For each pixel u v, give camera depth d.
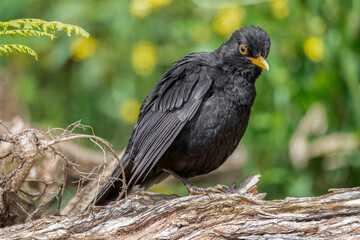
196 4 13.37
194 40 13.39
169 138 8.17
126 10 13.51
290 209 7.09
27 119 12.66
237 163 13.37
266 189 12.58
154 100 8.55
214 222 7.17
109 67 13.94
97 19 13.66
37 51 14.19
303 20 12.37
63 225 7.24
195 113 8.23
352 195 7.09
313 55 11.99
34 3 13.99
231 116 8.34
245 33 8.53
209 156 8.46
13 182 7.35
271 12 12.45
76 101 14.30
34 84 14.27
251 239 7.05
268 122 12.41
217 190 8.30
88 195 8.68
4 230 7.21
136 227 7.27
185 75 8.48
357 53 12.01
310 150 12.35
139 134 8.41
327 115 12.28
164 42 13.70
